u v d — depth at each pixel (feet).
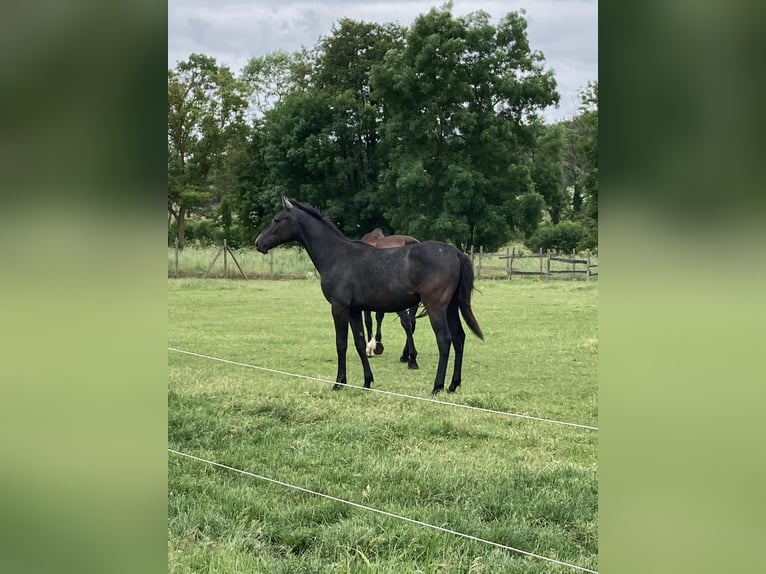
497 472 14.98
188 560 11.28
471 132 117.50
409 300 25.03
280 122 126.41
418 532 12.04
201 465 15.81
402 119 117.91
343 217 122.93
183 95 122.31
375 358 31.53
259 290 63.87
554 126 122.62
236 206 127.75
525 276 75.20
